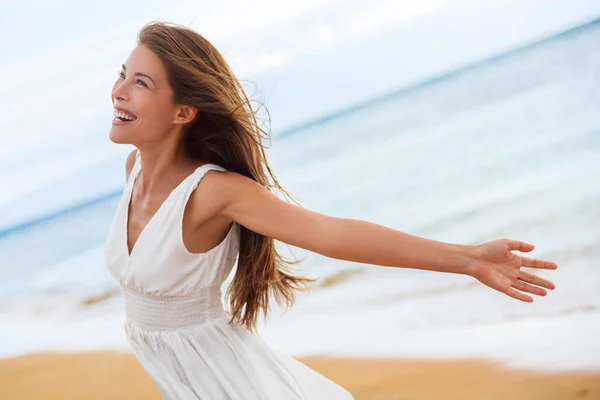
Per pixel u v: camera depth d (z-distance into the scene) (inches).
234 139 88.9
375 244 79.1
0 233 503.2
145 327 90.7
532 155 399.2
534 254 245.9
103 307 264.5
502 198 334.6
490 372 152.0
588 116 457.7
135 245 86.7
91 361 190.7
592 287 199.9
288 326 200.7
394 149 485.1
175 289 87.5
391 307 207.9
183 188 84.0
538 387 142.6
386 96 641.6
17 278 340.2
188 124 88.0
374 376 157.2
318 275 244.7
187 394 88.1
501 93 567.2
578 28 637.9
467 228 313.1
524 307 191.6
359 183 424.2
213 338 90.1
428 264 79.0
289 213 81.4
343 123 595.2
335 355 173.9
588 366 149.0
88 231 457.1
